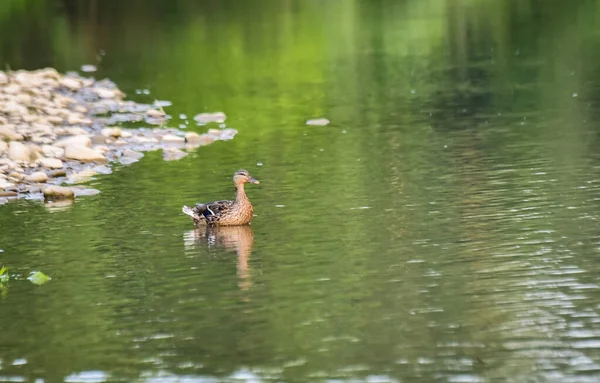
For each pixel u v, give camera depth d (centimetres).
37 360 1123
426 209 1630
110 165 2073
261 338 1146
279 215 1653
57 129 2319
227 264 1409
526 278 1279
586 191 1681
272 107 2722
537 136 2159
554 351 1065
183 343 1146
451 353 1077
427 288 1266
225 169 2009
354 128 2388
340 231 1534
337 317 1192
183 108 2742
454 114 2488
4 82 2795
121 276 1384
